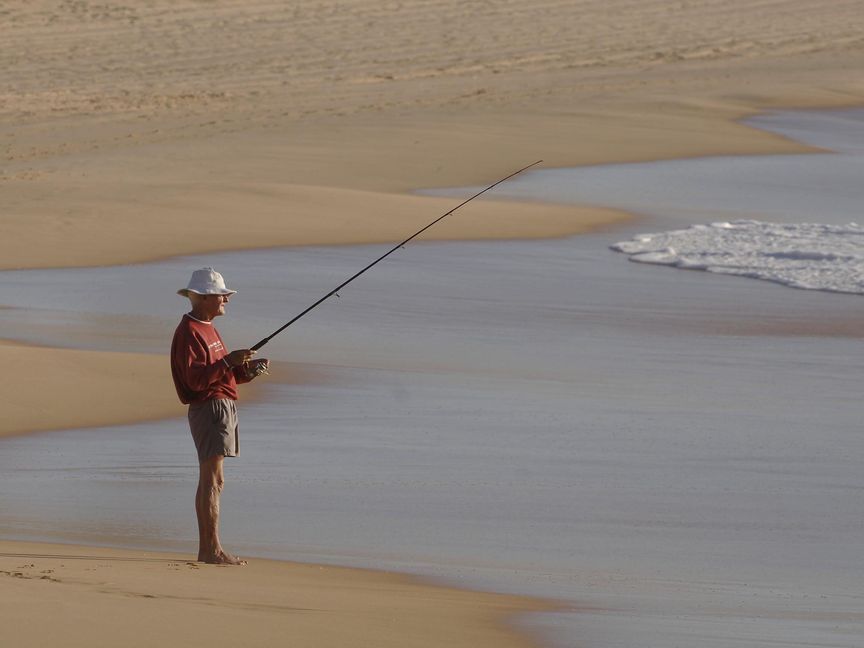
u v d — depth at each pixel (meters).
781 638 22.62
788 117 136.25
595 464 37.19
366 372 48.34
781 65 168.75
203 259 71.31
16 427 40.03
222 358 26.55
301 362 49.81
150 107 133.75
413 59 165.38
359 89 147.38
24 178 94.25
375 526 31.14
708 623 23.56
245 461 36.97
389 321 58.06
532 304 62.62
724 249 77.88
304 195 88.62
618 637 22.05
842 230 84.81
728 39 184.25
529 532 30.88
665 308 62.75
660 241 80.06
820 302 64.75
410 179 100.56
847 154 118.31
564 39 180.50
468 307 61.47
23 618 18.39
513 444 39.16
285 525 31.11
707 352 53.97
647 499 33.88
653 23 191.62
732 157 114.94
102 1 179.75
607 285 67.75
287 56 163.00
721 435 40.66
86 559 26.05
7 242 74.12
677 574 27.75
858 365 52.12
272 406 43.28
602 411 43.53
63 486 34.38
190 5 182.00
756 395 46.69
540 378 48.56
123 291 63.38
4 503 32.62
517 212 88.06
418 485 34.78
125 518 31.52
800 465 37.44
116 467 36.34
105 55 158.12
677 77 158.88
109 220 79.81
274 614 20.73
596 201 94.62
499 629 21.77
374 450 38.28
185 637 18.33
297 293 63.16
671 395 46.34
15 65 151.50
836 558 29.19
